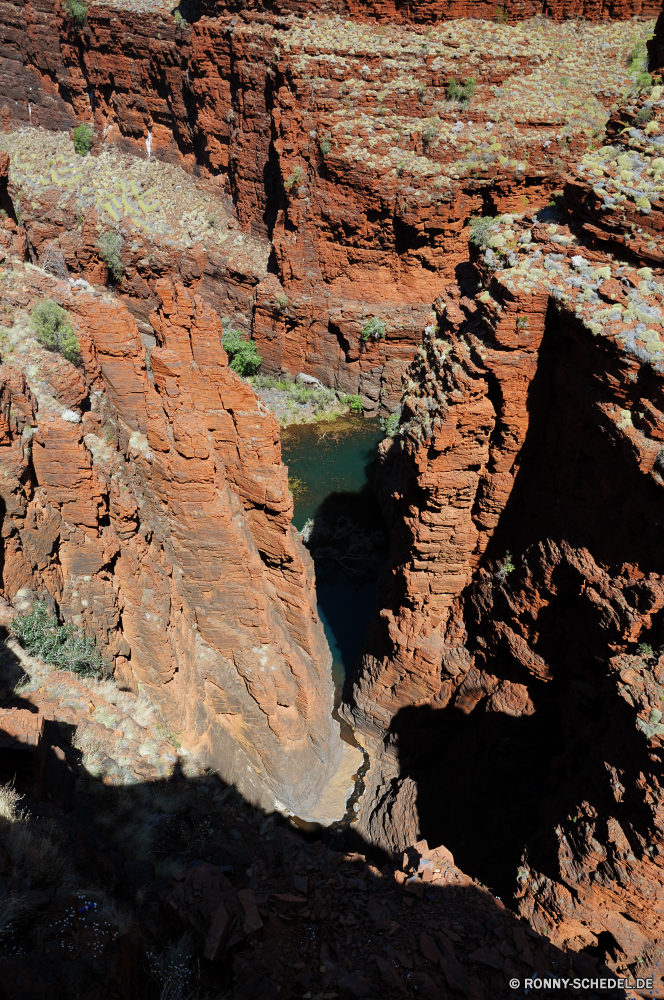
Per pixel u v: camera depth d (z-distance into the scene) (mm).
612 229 23641
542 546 26000
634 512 22266
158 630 24297
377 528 49906
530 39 57438
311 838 29562
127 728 21891
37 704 19156
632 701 19922
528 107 53625
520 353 24625
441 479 27266
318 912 16562
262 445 25422
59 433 19969
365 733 35000
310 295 59000
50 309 21109
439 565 30125
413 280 56844
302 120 53750
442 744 32562
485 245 27891
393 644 32250
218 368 23938
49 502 21016
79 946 10562
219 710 29172
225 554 26078
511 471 27312
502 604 28281
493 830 28047
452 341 27344
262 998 14227
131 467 23828
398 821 30625
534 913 21891
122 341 22609
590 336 22281
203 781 24422
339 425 59875
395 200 52812
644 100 25266
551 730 27922
